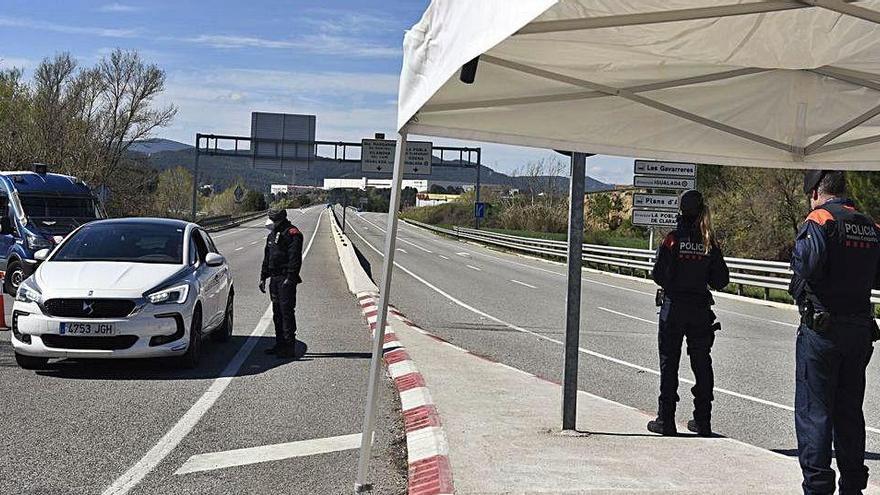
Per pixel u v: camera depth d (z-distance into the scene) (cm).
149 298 898
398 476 594
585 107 551
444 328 1502
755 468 569
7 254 1720
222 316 1150
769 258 3288
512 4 307
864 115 564
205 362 1025
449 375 946
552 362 1160
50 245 1642
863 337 462
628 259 3256
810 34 438
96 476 576
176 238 1062
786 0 363
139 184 6191
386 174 2991
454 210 9250
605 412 771
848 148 610
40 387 847
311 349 1150
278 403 816
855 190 2361
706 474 552
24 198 1720
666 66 499
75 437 673
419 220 9994
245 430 712
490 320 1658
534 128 568
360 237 6047
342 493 555
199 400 816
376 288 2052
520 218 6838
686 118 571
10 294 1661
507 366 1036
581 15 375
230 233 5794
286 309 1077
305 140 5684
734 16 403
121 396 821
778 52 471
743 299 2428
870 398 978
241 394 849
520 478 537
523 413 753
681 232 670
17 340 891
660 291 686
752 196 3341
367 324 1445
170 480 573
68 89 5381
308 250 3997
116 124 5706
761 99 557
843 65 505
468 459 586
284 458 634
